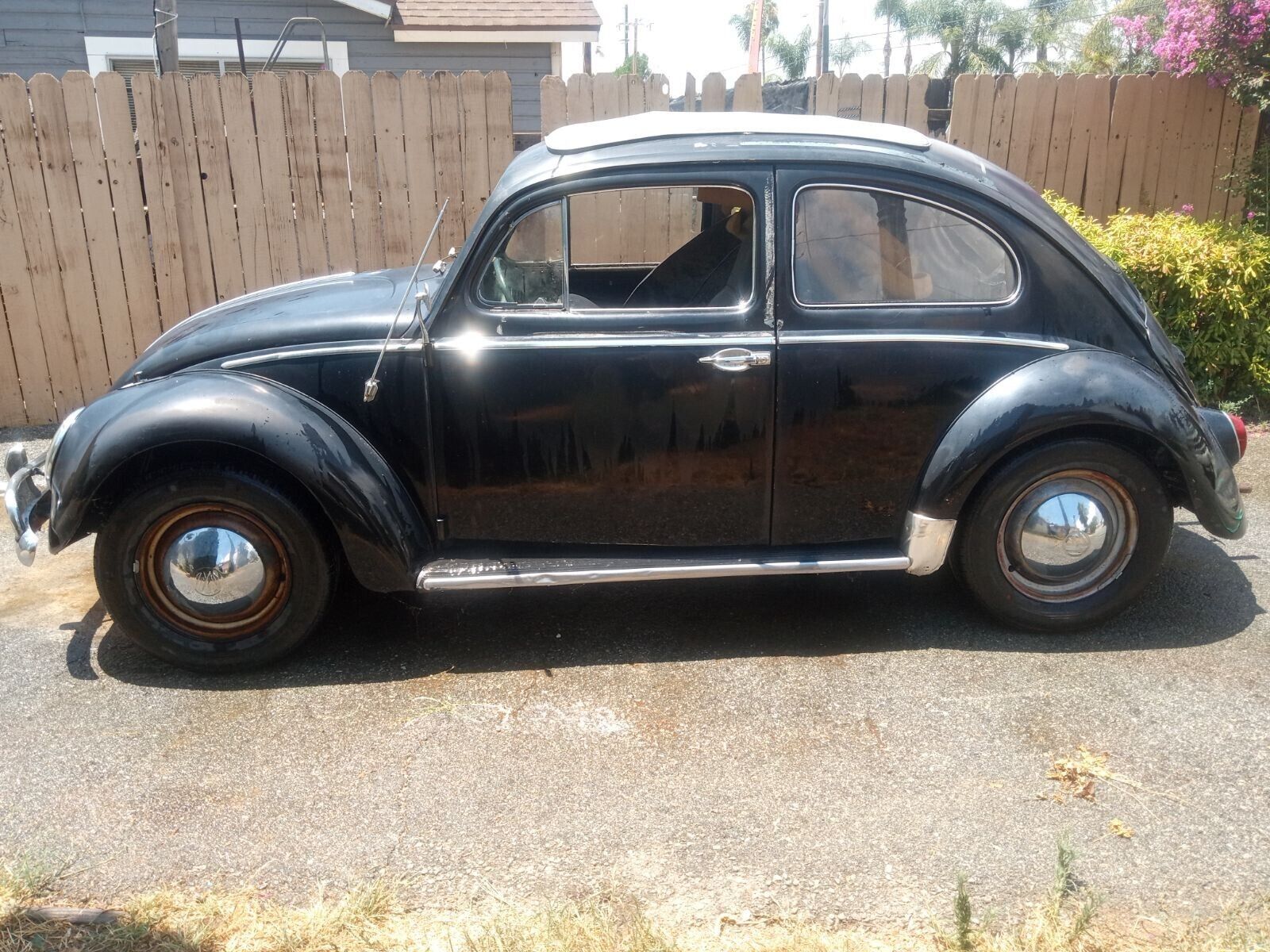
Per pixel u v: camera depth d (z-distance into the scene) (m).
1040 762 3.05
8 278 6.18
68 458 3.42
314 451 3.37
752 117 3.79
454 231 6.51
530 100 12.10
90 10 11.23
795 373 3.49
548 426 3.53
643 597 4.20
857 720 3.29
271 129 6.19
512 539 3.68
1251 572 4.29
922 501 3.58
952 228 3.53
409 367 3.47
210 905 2.51
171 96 6.07
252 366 3.51
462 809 2.88
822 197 3.47
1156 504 3.63
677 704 3.41
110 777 3.05
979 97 6.69
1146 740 3.14
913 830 2.77
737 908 2.50
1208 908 2.47
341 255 6.48
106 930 2.42
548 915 2.41
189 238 6.31
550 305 3.49
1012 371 3.54
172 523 3.47
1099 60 26.02
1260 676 3.49
